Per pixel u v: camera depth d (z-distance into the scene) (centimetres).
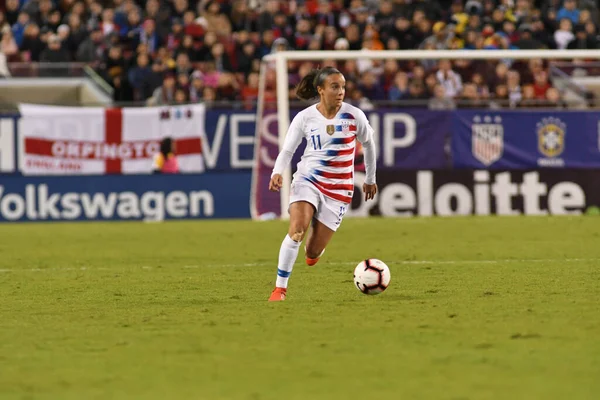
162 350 2639
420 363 2434
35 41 9719
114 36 9650
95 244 6228
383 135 8225
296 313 3241
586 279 4128
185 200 8256
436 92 8619
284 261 3547
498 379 2258
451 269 4581
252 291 3903
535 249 5500
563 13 10612
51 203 8156
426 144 8250
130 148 8225
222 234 6788
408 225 7250
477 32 9819
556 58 8206
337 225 3569
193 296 3778
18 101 9375
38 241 6481
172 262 5153
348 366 2411
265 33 9731
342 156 3500
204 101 8694
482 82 8856
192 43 9469
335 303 3475
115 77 9338
